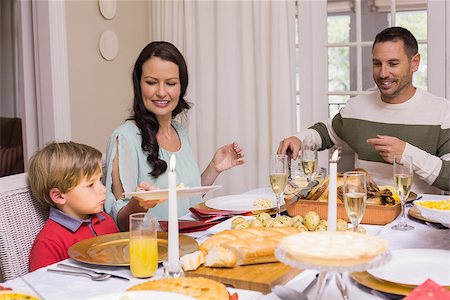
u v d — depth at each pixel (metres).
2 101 5.51
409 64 2.82
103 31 3.92
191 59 4.08
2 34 5.47
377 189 1.97
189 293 1.19
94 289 1.36
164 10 4.13
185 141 2.60
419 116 2.85
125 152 2.31
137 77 2.43
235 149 2.55
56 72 3.60
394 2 3.74
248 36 3.95
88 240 1.70
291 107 3.89
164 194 1.65
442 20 3.64
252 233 1.54
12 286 1.39
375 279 1.32
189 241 1.66
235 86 4.01
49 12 3.56
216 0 4.00
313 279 1.37
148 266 1.41
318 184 2.02
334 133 3.21
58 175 1.85
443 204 1.80
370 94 3.05
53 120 3.61
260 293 1.31
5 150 4.73
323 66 3.93
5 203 1.88
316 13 3.90
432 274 1.36
